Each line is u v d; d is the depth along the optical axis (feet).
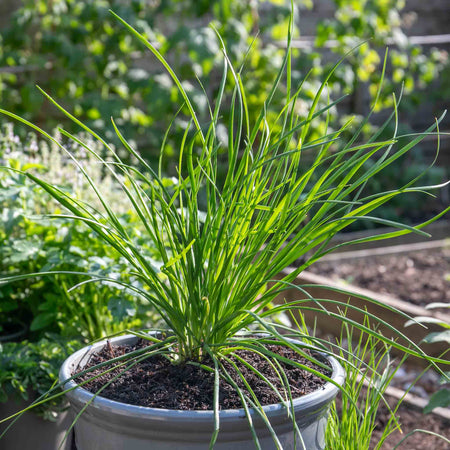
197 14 15.98
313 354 5.28
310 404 4.32
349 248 15.65
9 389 6.57
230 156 4.71
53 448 7.05
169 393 4.52
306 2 17.76
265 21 18.19
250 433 4.17
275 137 4.85
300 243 4.67
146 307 7.46
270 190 4.52
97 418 4.34
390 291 12.97
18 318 8.13
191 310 4.86
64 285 7.20
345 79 18.01
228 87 16.15
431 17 21.93
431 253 15.47
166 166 15.85
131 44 15.70
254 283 4.81
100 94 15.46
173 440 4.15
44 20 15.62
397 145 19.39
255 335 5.54
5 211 7.38
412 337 8.60
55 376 6.59
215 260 4.72
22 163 8.73
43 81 15.81
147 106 15.44
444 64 21.02
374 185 18.75
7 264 7.63
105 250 7.34
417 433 8.41
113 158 12.85
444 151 21.80
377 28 18.80
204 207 13.79
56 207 8.34
